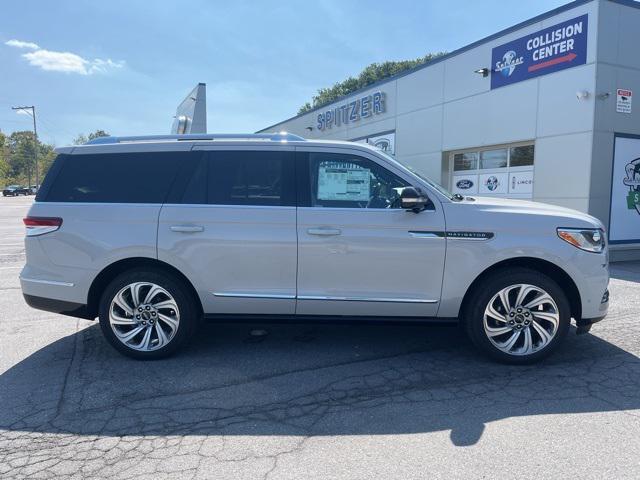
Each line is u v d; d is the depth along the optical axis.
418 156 16.50
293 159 4.66
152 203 4.62
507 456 3.04
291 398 3.89
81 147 4.82
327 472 2.89
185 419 3.56
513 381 4.18
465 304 4.60
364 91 19.42
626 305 6.69
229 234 4.51
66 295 4.66
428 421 3.50
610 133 11.05
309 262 4.50
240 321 4.66
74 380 4.25
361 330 5.62
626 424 3.43
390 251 4.44
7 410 3.71
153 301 4.67
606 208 11.20
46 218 4.67
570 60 11.23
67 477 2.86
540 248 4.36
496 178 13.83
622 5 10.84
